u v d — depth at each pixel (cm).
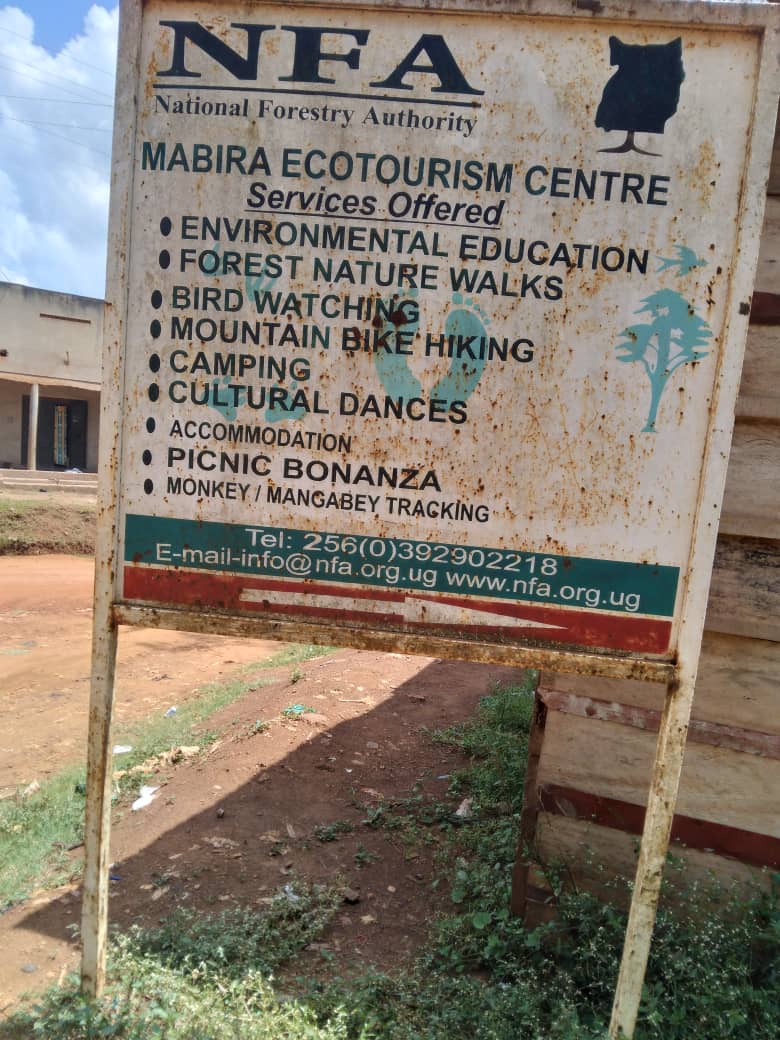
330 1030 232
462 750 510
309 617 236
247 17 221
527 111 216
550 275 220
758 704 282
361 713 571
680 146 213
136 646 841
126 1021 231
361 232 223
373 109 219
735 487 277
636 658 226
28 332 2275
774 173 267
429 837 390
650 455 222
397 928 316
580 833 306
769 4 204
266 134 223
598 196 216
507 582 229
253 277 227
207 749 514
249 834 389
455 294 223
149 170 227
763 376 271
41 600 1042
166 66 225
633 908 226
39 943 304
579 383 222
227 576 237
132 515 238
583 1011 261
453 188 220
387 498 230
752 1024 241
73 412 2475
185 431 234
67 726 581
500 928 297
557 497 225
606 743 300
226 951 285
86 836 239
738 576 280
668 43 211
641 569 225
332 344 227
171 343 232
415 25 216
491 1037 234
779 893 277
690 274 216
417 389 226
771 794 282
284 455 232
